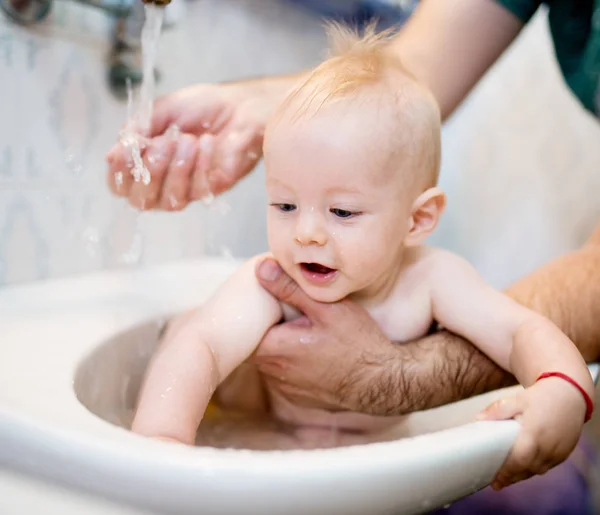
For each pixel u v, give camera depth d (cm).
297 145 54
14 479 37
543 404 46
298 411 68
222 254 120
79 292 81
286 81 79
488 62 92
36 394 45
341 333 59
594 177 158
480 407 63
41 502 36
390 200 56
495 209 162
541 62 158
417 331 67
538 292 68
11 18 74
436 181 63
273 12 124
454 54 89
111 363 65
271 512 33
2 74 75
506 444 43
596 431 122
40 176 82
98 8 79
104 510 35
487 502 103
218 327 58
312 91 57
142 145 66
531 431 44
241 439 66
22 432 36
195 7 105
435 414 65
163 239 105
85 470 34
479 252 163
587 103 94
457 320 64
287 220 57
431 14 92
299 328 60
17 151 78
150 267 99
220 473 32
